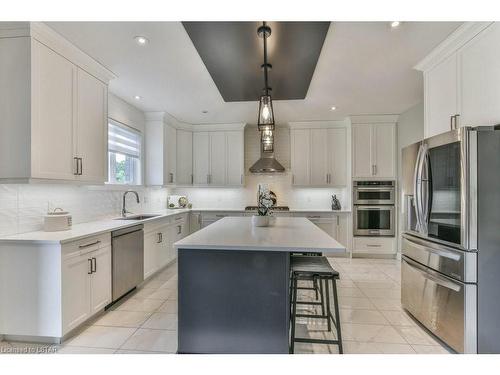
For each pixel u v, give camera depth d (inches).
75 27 85.2
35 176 84.5
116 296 112.3
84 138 104.9
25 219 97.4
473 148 75.5
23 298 86.0
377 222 190.2
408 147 105.0
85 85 105.1
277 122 208.1
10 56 83.4
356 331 94.6
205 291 78.5
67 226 103.5
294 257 96.7
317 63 108.6
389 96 148.7
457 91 90.1
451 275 81.6
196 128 214.4
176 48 97.3
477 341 75.8
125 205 158.7
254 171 204.1
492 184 75.5
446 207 83.7
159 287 136.6
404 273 108.8
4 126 84.1
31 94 83.1
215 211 206.4
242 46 91.0
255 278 77.1
